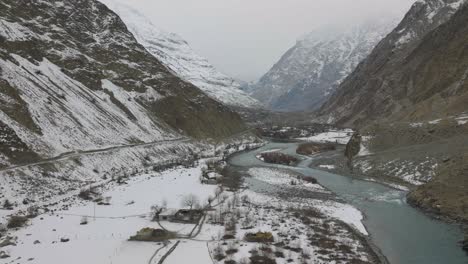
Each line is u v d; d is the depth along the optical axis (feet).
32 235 202.69
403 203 273.95
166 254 177.99
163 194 291.17
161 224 222.69
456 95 492.54
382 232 212.64
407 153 371.15
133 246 188.14
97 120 419.13
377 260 173.58
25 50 424.46
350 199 290.56
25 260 170.71
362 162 404.57
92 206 255.50
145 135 484.74
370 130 463.01
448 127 381.40
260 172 417.49
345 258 174.91
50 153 316.40
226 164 466.70
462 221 220.43
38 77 393.29
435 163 321.11
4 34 417.28
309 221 231.30
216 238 199.82
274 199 291.38
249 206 266.36
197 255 177.06
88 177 321.32
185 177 355.77
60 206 253.24
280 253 177.88
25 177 271.28
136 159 404.36
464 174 269.64
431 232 209.26
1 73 336.70
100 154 362.74
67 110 384.27
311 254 179.22
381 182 344.49
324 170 425.69
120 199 274.77
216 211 248.52
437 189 267.59
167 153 470.39
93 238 199.21
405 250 185.37
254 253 178.29
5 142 284.41
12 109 314.96
